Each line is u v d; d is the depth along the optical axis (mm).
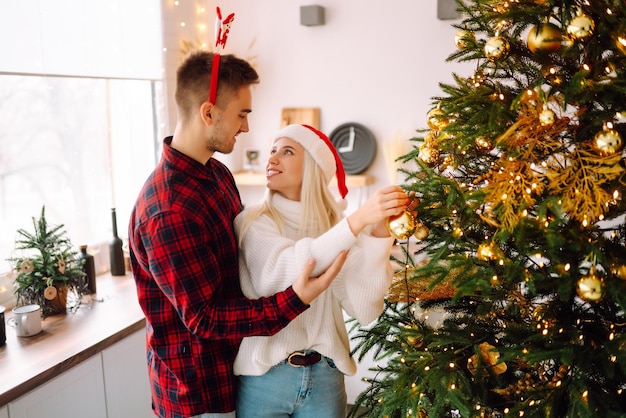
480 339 1216
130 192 3072
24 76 2395
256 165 3607
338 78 3361
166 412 1527
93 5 2643
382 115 3312
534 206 1078
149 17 2982
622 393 1101
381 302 1434
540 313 1129
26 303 2217
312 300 1406
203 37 3264
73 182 2658
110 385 2084
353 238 1256
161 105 3102
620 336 1006
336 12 3301
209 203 1406
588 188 941
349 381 2793
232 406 1533
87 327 2117
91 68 2652
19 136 2396
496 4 1104
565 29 979
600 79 981
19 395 1688
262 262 1396
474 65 3125
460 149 1065
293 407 1516
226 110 1424
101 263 2807
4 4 2227
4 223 2357
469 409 1107
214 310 1332
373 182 3373
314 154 1471
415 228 1175
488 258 1043
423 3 3139
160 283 1362
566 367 1120
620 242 1081
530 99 1002
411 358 1232
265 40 3459
